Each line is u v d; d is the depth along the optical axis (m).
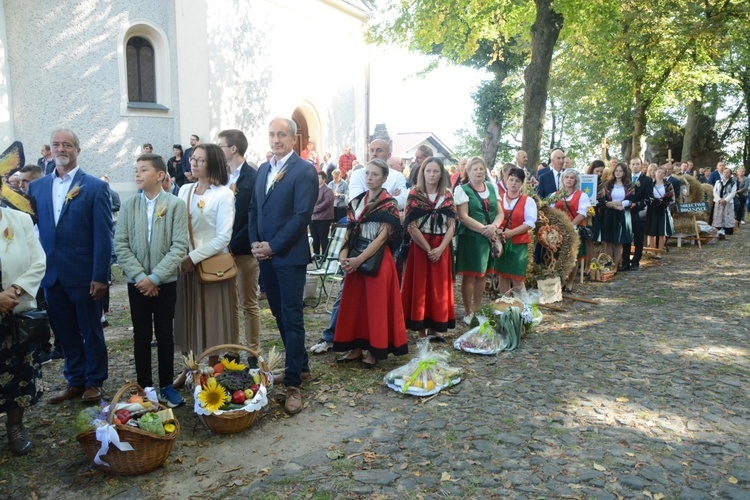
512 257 6.56
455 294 8.14
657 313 6.95
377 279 4.78
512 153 37.03
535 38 11.96
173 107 12.56
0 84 10.80
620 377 4.78
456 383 4.64
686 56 20.28
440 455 3.49
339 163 14.73
